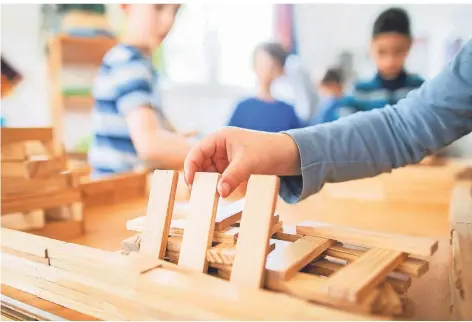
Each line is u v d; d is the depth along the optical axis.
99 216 0.88
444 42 1.77
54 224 0.73
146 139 1.69
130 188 1.06
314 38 1.94
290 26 1.96
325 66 1.93
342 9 1.88
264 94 2.00
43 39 2.01
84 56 2.00
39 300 0.47
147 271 0.42
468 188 0.87
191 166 0.55
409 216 0.87
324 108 1.94
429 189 0.99
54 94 1.97
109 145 1.75
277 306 0.34
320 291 0.36
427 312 0.42
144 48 1.87
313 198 1.03
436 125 0.67
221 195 0.45
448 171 1.04
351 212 0.90
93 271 0.43
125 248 0.49
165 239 0.46
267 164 0.55
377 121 0.67
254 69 2.02
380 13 1.82
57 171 0.77
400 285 0.39
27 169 0.72
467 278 0.47
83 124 2.04
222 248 0.43
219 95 2.13
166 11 1.88
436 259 0.60
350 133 0.64
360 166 0.63
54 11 1.98
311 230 0.47
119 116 1.73
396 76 1.81
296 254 0.42
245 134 0.56
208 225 0.43
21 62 2.01
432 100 0.68
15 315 0.45
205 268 0.43
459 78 0.66
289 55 1.97
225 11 2.05
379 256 0.40
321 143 0.60
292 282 0.38
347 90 1.90
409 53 1.82
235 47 2.07
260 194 0.41
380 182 1.05
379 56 1.80
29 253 0.49
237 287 0.38
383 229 0.77
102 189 0.98
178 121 2.17
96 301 0.42
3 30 1.95
